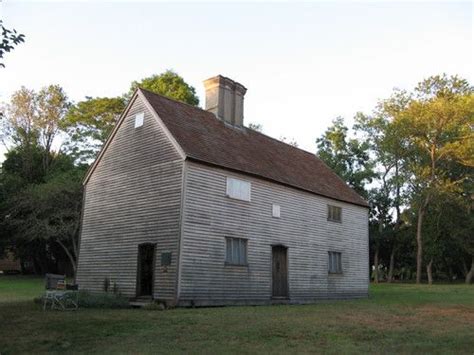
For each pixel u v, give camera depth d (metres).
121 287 20.30
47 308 16.56
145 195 20.31
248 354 8.95
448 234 49.47
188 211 18.69
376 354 9.12
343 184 30.61
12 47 11.56
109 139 22.89
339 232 26.97
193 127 21.84
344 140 55.38
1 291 27.08
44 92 47.97
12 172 46.00
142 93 21.88
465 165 46.88
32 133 47.22
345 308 19.06
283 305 21.03
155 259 19.02
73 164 46.41
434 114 44.34
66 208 39.97
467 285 43.31
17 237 42.22
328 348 9.71
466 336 11.58
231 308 18.05
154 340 10.42
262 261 21.58
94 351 9.23
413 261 58.62
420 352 9.39
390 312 17.38
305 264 24.06
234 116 25.64
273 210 22.62
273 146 27.75
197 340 10.45
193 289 18.38
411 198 47.75
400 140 47.75
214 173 20.02
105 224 21.95
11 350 9.37
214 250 19.42
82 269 22.42
